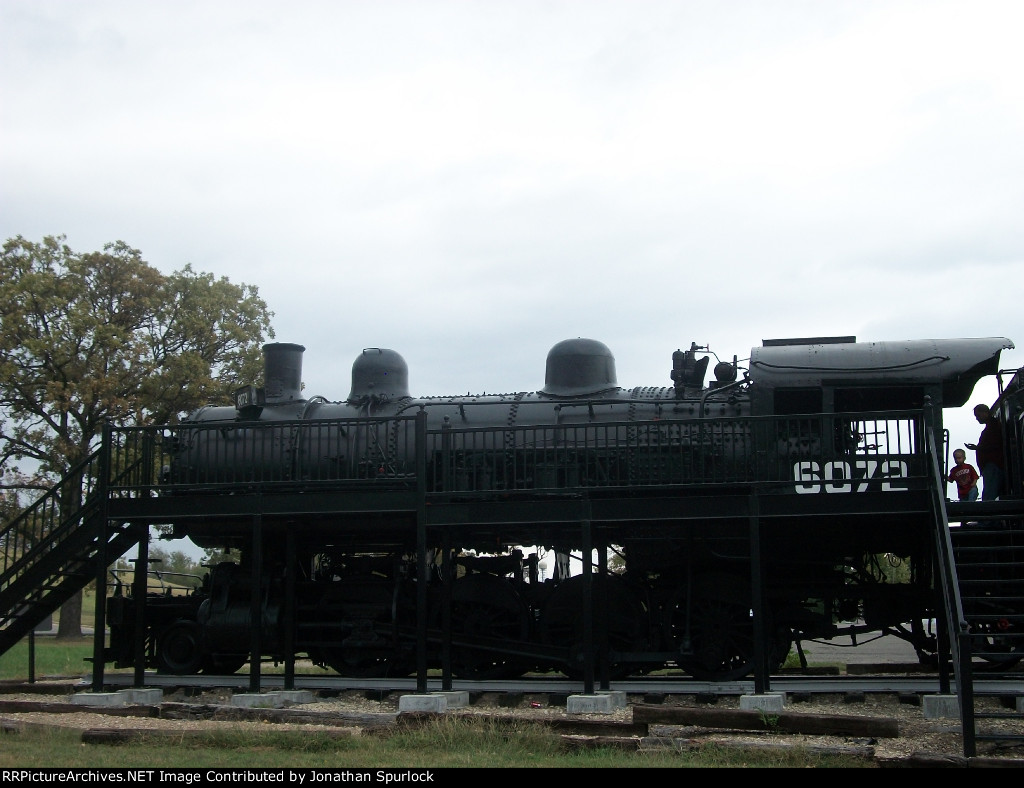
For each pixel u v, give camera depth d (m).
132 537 18.78
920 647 17.66
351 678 19.48
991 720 13.84
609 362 20.08
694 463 18.05
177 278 42.28
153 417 39.41
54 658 30.33
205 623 19.77
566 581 18.70
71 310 38.72
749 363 17.38
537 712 15.34
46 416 39.72
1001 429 17.08
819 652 32.78
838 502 15.68
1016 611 16.00
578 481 17.44
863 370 16.75
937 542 14.60
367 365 20.88
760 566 15.97
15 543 18.95
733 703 16.06
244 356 42.69
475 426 19.56
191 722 15.06
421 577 16.84
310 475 19.86
